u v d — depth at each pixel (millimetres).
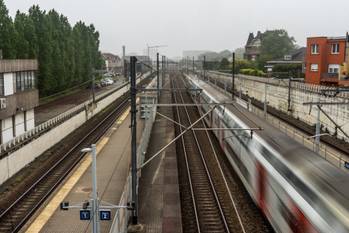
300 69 67188
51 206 19359
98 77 83812
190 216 18484
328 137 33344
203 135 36969
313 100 38188
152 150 30953
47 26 53031
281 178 15109
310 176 13438
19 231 16719
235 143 24078
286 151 16344
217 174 24797
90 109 48281
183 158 29219
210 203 19984
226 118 28188
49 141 32469
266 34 97125
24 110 32344
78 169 25688
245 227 17094
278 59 86688
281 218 14773
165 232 16391
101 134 38156
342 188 12156
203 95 45094
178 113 52031
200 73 108062
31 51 48188
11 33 43500
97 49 85188
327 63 48688
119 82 97375
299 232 12953
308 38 50000
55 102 54656
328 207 11547
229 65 97875
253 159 19203
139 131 39062
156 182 22750
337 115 33062
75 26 70812
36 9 52500
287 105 45969
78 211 18734
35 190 22453
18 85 31188
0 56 30000
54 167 26562
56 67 55688
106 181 23266
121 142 34125
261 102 56969
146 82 85250
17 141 26844
